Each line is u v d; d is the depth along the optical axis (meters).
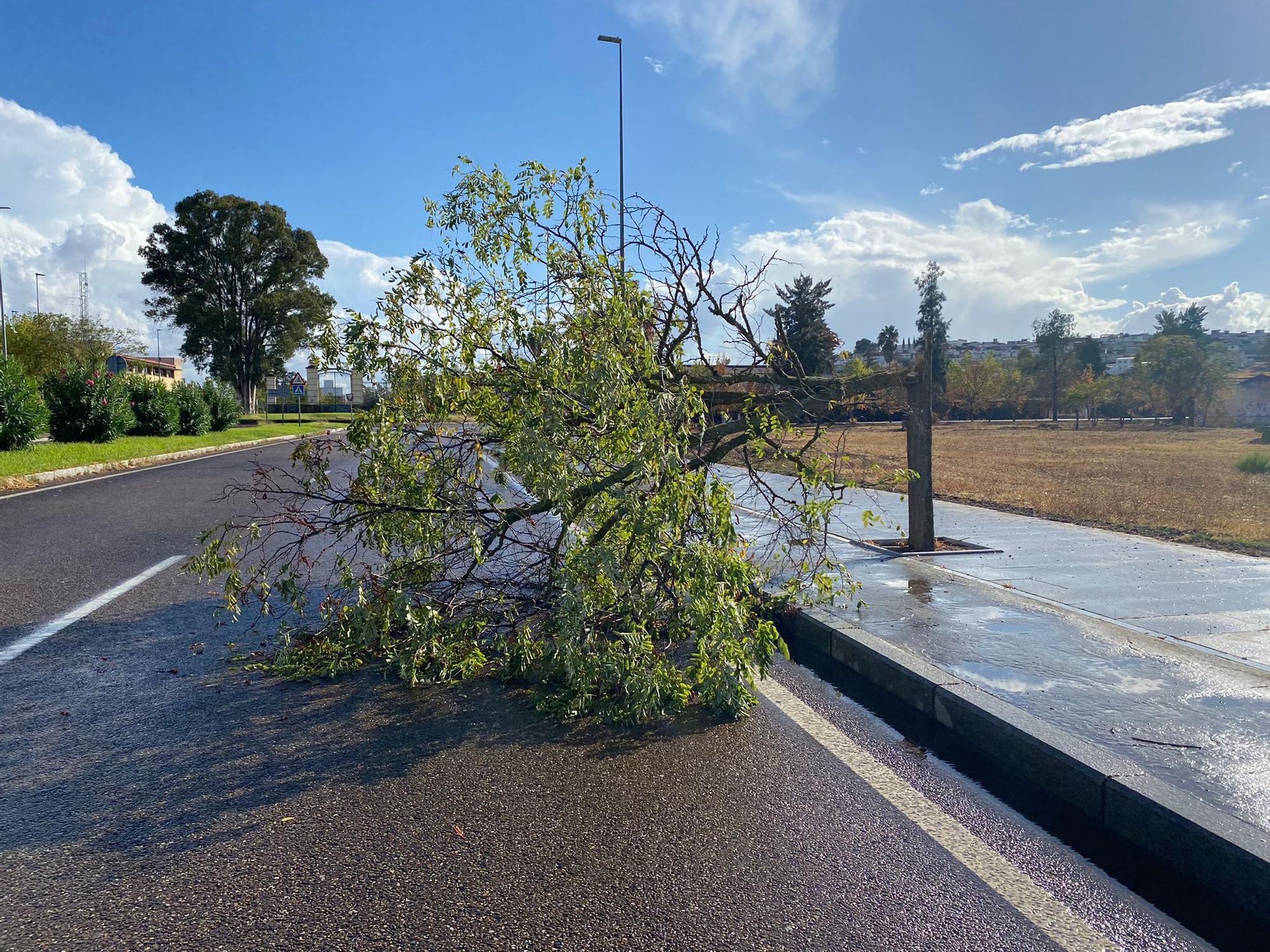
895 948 2.21
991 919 2.36
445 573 4.88
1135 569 7.14
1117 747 3.36
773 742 3.69
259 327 61.06
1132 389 58.12
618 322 4.76
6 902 2.39
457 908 2.37
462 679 4.48
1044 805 3.13
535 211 5.16
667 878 2.54
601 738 3.70
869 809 3.04
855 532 9.27
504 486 5.22
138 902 2.40
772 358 6.22
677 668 4.52
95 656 4.83
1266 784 3.04
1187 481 16.06
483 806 3.01
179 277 59.34
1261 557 7.73
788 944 2.22
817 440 6.27
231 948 2.18
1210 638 4.96
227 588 4.80
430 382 5.11
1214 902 2.50
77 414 22.48
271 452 24.06
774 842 2.77
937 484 14.80
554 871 2.57
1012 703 3.81
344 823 2.88
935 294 72.94
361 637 4.48
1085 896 2.51
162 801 3.04
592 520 4.79
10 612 5.80
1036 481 16.00
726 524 4.37
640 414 4.51
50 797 3.07
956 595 6.09
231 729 3.76
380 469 5.03
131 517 10.38
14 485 13.93
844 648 4.93
